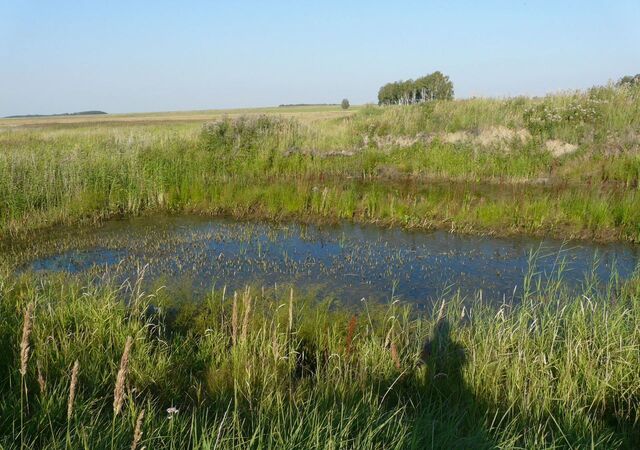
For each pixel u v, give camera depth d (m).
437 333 5.40
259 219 12.06
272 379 4.52
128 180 13.31
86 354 4.76
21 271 8.27
